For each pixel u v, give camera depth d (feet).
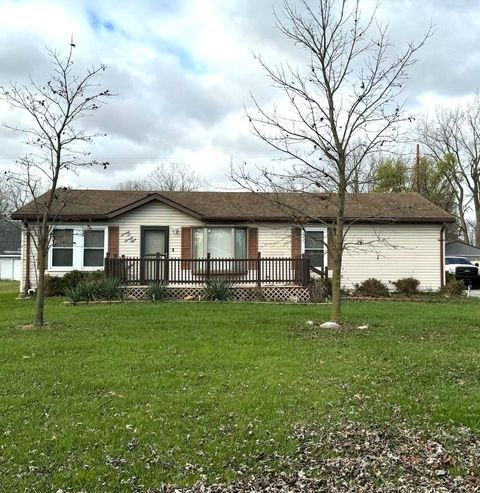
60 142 33.83
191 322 34.55
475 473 12.00
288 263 55.21
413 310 42.96
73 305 46.03
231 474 11.88
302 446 13.48
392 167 128.88
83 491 10.96
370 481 11.59
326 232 63.00
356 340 28.25
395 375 20.59
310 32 32.86
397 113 47.78
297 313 39.86
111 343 27.04
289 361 22.95
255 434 14.26
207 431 14.43
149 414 15.79
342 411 16.24
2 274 135.85
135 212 61.26
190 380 19.79
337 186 36.96
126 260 53.52
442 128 134.10
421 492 11.06
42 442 13.51
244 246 62.54
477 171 133.49
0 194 132.57
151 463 12.34
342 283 63.82
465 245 112.57
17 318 37.06
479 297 60.18
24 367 21.74
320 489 11.18
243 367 21.91
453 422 15.30
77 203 62.59
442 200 136.15
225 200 67.46
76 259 60.59
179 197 67.87
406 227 65.00
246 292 53.78
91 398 17.44
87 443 13.48
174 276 54.65
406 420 15.48
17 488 11.03
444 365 22.25
